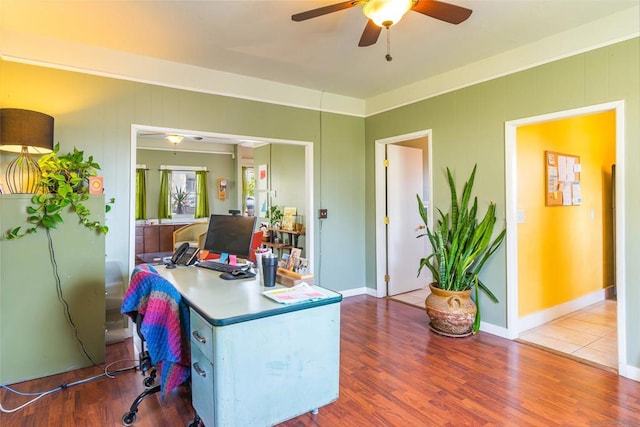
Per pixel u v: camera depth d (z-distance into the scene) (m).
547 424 1.99
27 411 2.11
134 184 3.25
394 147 4.72
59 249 2.57
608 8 2.45
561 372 2.59
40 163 2.56
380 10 1.94
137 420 2.03
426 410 2.13
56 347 2.57
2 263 2.39
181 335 1.90
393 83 4.04
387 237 4.69
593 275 4.30
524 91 3.05
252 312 1.67
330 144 4.48
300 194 5.84
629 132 2.48
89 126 3.06
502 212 3.23
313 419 2.04
